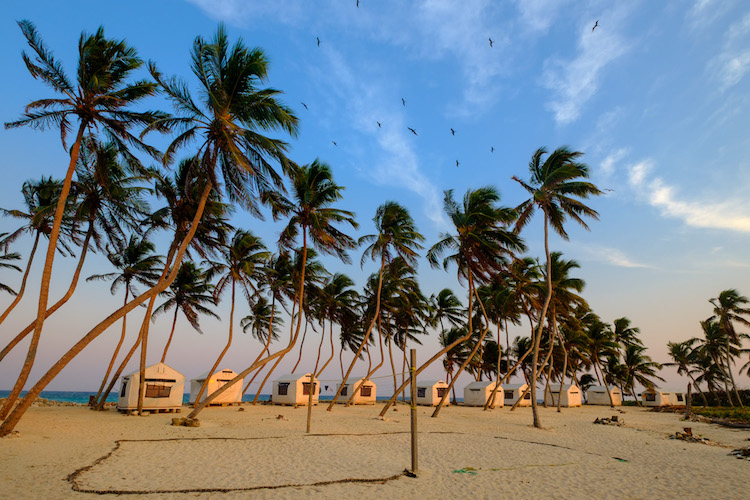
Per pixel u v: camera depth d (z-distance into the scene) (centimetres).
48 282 1512
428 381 4303
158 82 1680
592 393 5538
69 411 2405
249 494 912
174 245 2305
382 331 4431
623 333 5688
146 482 977
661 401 5153
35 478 948
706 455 1576
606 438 2030
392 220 2744
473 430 2181
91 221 2053
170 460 1226
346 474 1126
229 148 1588
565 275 3266
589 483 1106
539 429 2286
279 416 2395
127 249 2666
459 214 2541
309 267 3309
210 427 1944
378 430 2031
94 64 1545
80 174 2003
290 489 961
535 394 2394
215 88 1681
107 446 1374
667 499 957
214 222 2345
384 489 996
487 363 5253
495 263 2573
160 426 1900
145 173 1781
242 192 1820
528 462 1382
